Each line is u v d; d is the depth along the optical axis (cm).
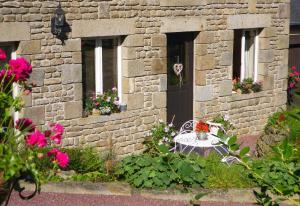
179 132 935
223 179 688
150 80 907
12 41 741
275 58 1105
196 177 682
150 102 913
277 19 1092
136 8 866
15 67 364
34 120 775
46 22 772
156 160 705
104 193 678
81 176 700
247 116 1072
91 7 814
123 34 857
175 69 965
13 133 353
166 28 910
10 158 295
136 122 898
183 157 726
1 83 361
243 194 664
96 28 823
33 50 762
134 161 711
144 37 886
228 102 1032
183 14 930
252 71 1095
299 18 1190
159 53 910
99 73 866
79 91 824
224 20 995
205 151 877
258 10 1050
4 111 353
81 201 648
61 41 792
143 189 675
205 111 995
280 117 920
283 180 536
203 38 967
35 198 648
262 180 342
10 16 729
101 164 751
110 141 835
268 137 886
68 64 805
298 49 1226
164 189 671
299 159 347
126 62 873
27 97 761
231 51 1018
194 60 984
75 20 800
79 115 828
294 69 1188
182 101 984
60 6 775
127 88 880
